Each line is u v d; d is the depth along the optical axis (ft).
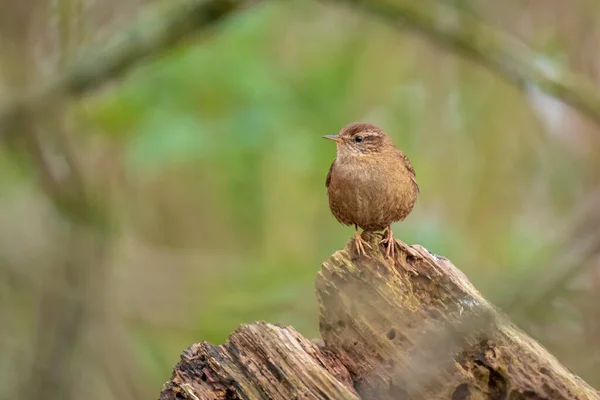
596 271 39.32
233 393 19.12
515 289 37.11
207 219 47.03
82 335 38.24
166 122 37.58
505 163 42.16
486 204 42.42
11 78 34.71
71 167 35.78
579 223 38.91
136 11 34.65
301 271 42.68
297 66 41.88
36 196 39.11
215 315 39.60
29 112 31.22
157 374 40.32
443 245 39.06
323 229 45.14
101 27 34.37
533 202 42.57
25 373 39.40
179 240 47.21
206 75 38.47
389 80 42.75
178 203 46.91
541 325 36.96
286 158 41.16
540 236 41.88
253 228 45.91
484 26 33.99
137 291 41.22
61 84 31.14
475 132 42.24
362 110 42.83
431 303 19.93
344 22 42.98
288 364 19.02
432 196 42.93
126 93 36.35
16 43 34.55
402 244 20.84
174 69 38.17
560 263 36.91
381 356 19.80
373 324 20.11
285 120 40.14
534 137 41.83
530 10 40.16
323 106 41.14
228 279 42.37
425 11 32.99
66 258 37.01
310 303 39.24
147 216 46.88
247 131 38.47
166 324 40.19
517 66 32.94
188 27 30.58
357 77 42.24
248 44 39.63
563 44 39.78
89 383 38.55
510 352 18.33
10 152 36.17
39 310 37.52
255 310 39.34
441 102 42.55
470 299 19.34
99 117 36.27
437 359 19.06
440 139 42.78
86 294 37.11
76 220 36.94
